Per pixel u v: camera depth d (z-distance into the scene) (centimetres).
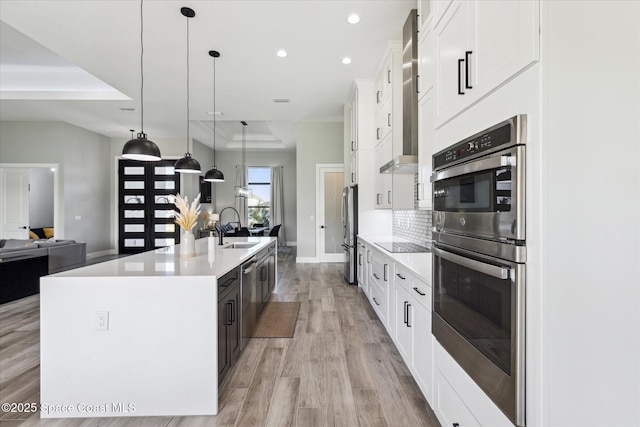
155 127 696
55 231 645
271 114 605
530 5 86
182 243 256
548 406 83
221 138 854
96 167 741
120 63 384
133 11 280
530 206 88
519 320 91
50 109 569
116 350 178
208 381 180
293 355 252
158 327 179
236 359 232
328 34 320
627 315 63
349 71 410
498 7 104
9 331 300
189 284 180
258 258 327
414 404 188
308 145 669
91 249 725
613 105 65
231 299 217
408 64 283
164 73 413
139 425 171
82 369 177
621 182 64
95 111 579
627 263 63
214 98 507
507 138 94
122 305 178
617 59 64
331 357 248
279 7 276
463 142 124
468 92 125
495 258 103
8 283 398
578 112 73
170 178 790
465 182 124
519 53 91
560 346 79
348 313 354
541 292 85
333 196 675
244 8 277
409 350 207
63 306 176
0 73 504
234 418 176
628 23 62
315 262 676
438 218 152
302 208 673
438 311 153
